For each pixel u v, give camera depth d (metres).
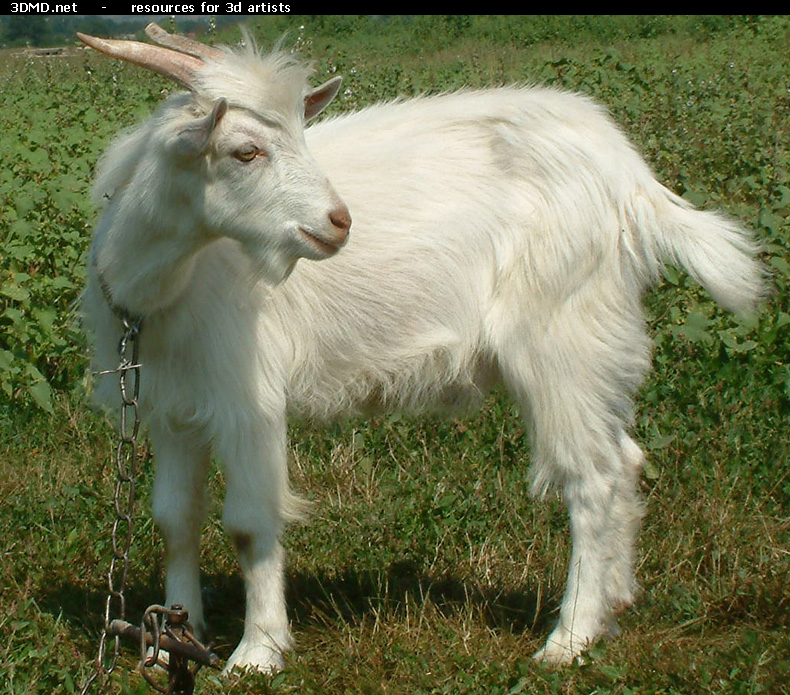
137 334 6.07
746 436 8.52
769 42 35.88
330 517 8.09
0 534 7.67
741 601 6.95
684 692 5.98
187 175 5.67
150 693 5.93
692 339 9.13
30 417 9.34
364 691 6.14
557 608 6.93
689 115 18.91
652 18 46.00
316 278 6.56
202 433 6.52
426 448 8.91
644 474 8.12
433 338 6.78
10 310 9.68
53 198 11.48
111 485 8.38
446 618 6.89
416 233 6.71
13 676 5.99
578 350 6.71
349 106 20.53
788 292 9.89
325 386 6.80
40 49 45.88
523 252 6.70
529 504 8.10
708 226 6.98
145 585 7.31
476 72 28.80
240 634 6.95
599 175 6.76
